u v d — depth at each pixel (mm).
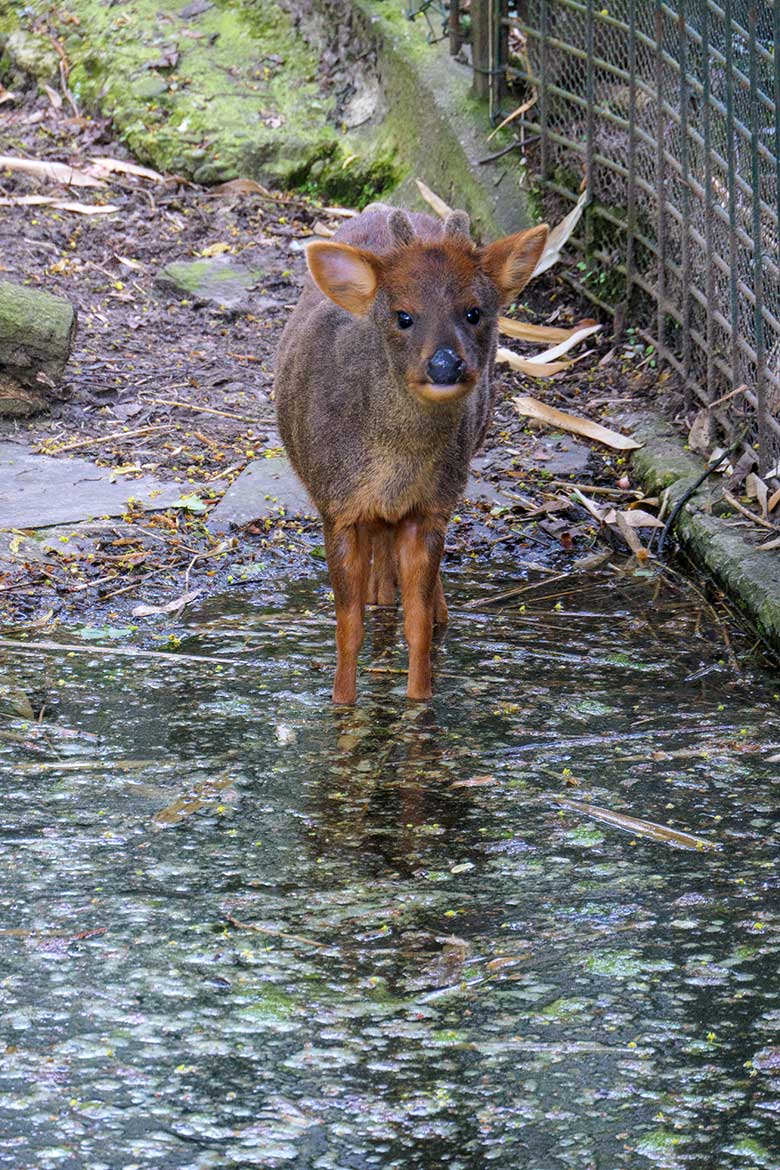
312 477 8633
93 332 13680
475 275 7797
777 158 10258
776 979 6109
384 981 6078
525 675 9102
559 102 14750
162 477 11555
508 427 12672
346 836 7219
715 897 6711
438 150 15844
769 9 11156
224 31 17891
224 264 15117
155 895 6645
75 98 17953
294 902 6625
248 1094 5410
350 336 8383
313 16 17750
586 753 8109
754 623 9742
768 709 8672
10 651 9195
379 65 16859
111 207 16156
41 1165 5035
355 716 8508
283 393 9281
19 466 11539
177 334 13914
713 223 11648
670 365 13141
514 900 6684
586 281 14398
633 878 6879
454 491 8516
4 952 6172
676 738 8297
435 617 9805
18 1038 5660
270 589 10250
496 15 15195
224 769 7836
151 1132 5207
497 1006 5930
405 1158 5129
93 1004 5875
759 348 10773
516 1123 5297
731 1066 5594
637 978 6117
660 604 10188
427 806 7527
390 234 9203
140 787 7613
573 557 10922
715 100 11719
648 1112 5359
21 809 7355
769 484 10969
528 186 15078
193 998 5934
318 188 16922
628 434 12398
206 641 9453
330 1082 5484
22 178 16547
